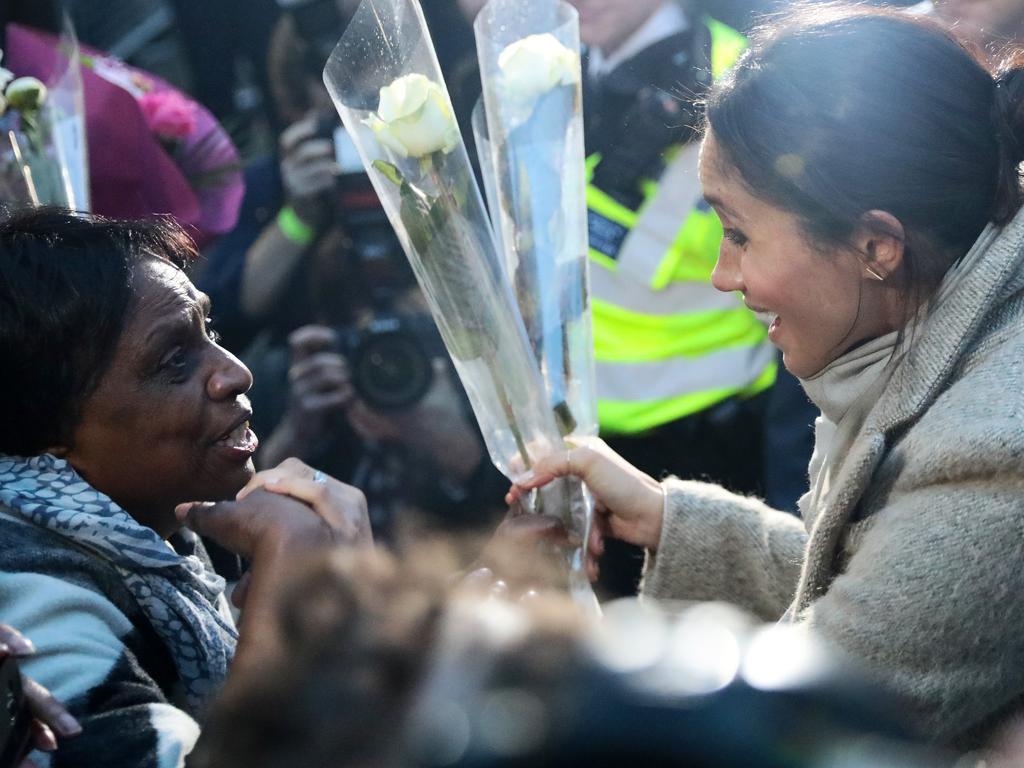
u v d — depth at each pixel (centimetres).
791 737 85
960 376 241
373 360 477
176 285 237
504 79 282
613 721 84
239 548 232
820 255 240
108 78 448
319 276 498
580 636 92
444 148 271
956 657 220
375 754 90
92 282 227
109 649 213
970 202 235
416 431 478
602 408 464
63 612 212
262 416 505
